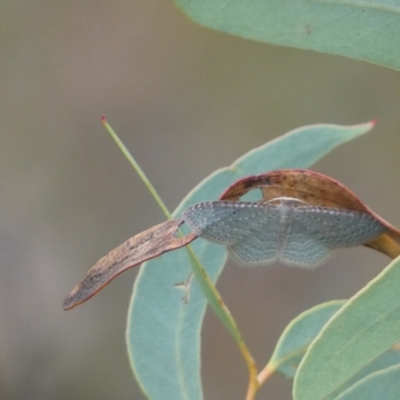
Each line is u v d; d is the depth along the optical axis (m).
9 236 9.32
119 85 9.89
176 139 9.62
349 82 9.06
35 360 9.02
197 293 3.60
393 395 2.99
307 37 2.67
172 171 9.51
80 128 9.82
